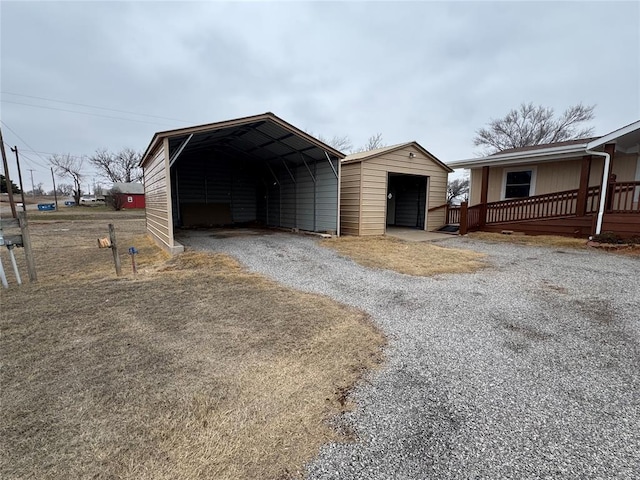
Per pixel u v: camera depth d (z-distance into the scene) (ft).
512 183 36.17
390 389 7.14
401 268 18.84
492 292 14.21
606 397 6.85
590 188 27.99
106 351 8.81
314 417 6.21
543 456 5.26
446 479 4.80
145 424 5.94
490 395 6.93
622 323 10.71
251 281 15.96
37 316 11.44
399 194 45.03
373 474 4.89
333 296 13.76
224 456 5.21
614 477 4.84
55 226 53.21
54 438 5.59
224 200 46.91
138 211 107.86
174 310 11.96
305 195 37.17
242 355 8.60
